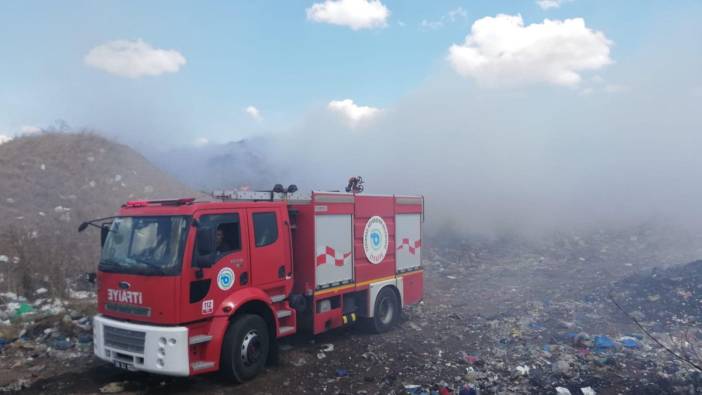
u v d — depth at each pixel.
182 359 5.61
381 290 8.73
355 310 8.41
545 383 5.90
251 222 6.59
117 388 6.03
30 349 7.64
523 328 8.31
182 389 6.06
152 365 5.61
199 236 5.82
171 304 5.64
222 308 6.09
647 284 10.06
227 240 6.35
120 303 6.01
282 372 6.64
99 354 6.12
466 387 5.68
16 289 10.50
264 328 6.58
